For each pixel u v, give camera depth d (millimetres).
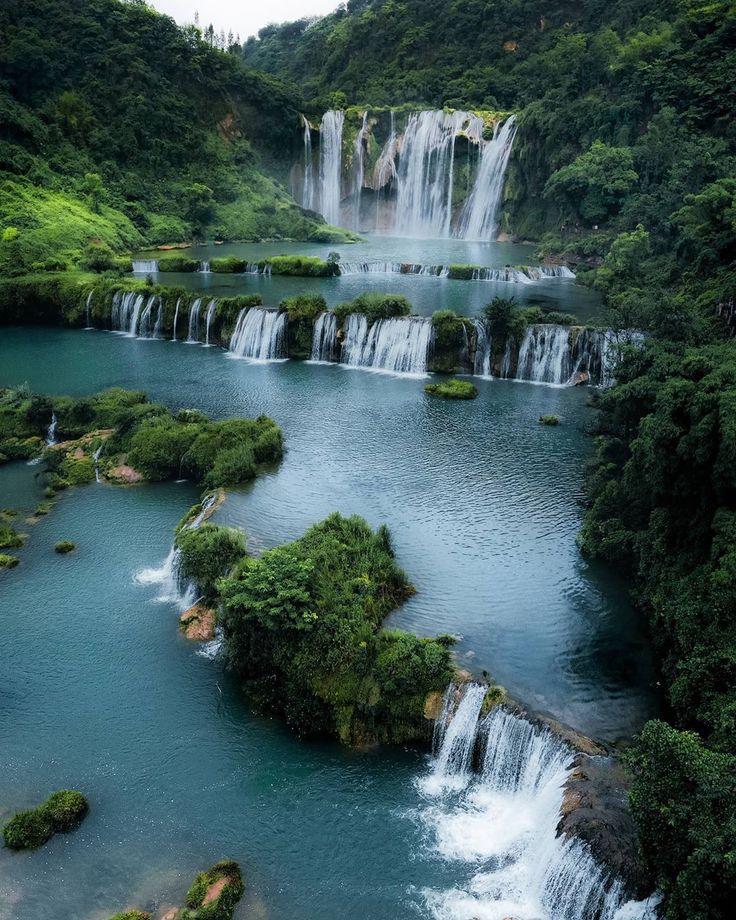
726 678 20531
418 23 151375
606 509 32625
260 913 18922
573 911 18391
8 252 79688
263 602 25406
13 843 20734
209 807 21859
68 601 31062
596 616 27688
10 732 24500
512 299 56219
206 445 41688
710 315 45844
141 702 25750
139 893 19531
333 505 35906
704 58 93375
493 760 22484
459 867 20016
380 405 49750
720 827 15195
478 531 33625
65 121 109250
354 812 21641
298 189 137125
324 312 60094
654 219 79062
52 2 122500
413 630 26719
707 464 24406
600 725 22328
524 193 111625
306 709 24406
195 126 123312
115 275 77625
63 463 42906
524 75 127750
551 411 48531
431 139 123250
